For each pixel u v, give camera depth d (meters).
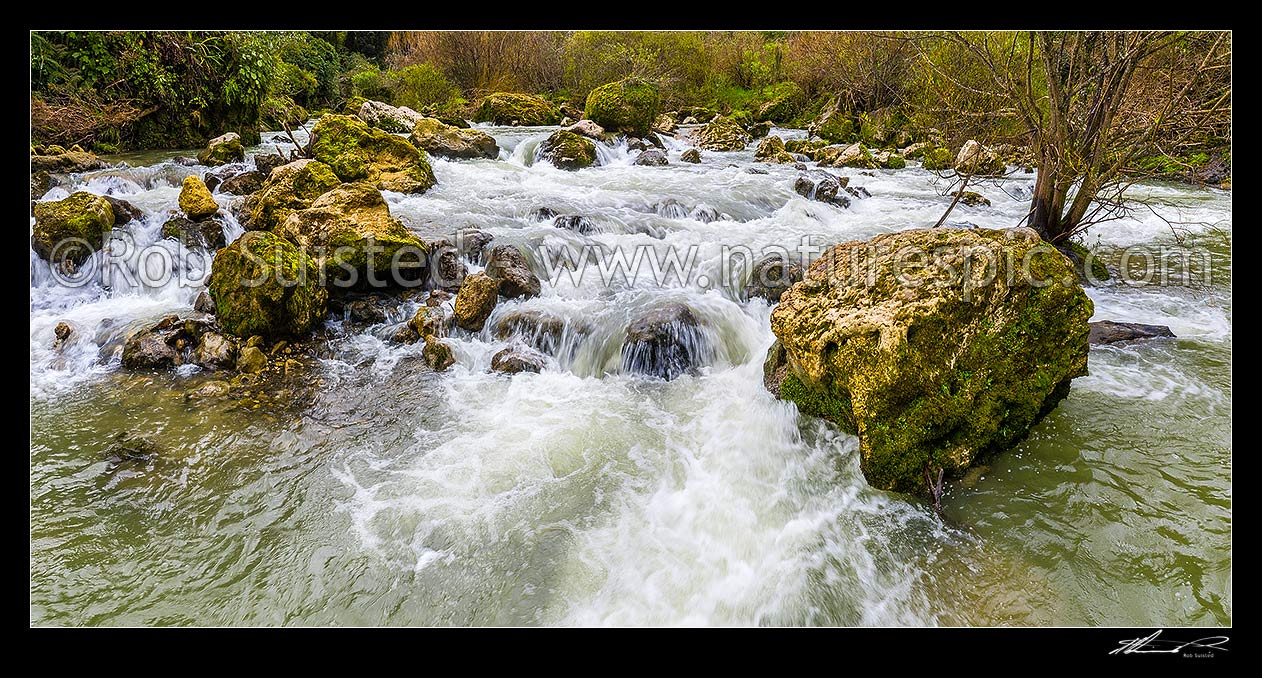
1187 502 3.58
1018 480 3.81
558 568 3.37
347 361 5.55
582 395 5.11
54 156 10.30
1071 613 3.02
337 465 4.15
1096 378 4.88
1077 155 7.18
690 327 5.66
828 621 3.06
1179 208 10.48
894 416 3.71
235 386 5.07
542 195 10.25
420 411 4.81
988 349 3.77
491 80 25.56
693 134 19.97
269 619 3.06
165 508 3.73
